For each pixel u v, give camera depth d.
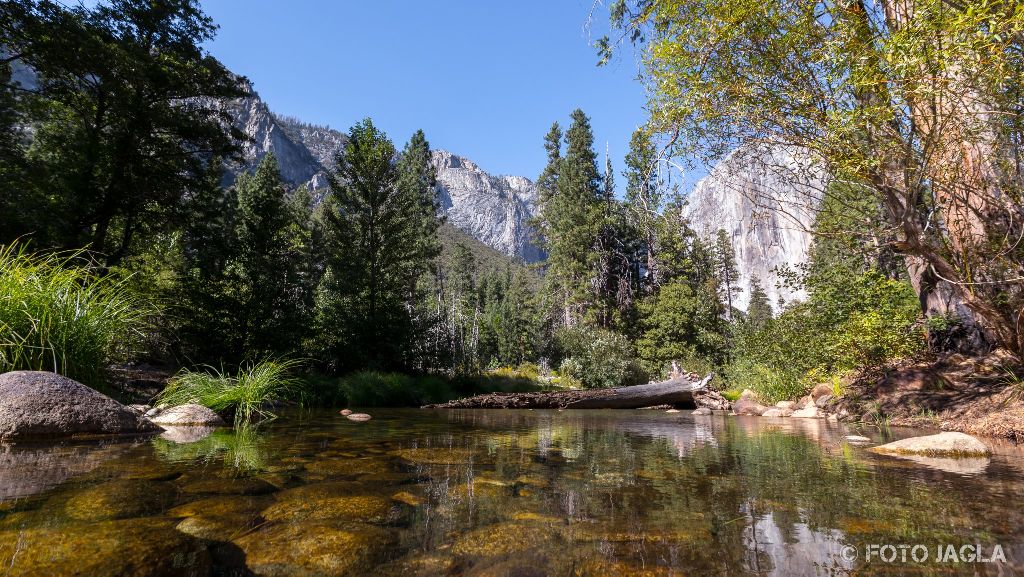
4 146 11.30
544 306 42.56
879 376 7.12
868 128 3.38
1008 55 2.73
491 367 36.97
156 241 15.68
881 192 3.94
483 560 1.16
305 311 14.06
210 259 12.57
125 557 1.09
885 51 3.02
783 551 1.21
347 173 16.84
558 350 38.34
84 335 4.22
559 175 39.53
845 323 7.80
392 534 1.34
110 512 1.45
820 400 7.60
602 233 32.66
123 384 6.18
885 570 1.07
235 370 11.21
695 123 4.30
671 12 4.01
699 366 24.95
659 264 30.33
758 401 9.98
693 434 4.43
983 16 2.60
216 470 2.18
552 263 38.91
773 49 3.58
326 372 14.38
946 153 3.53
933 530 1.37
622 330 30.47
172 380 5.32
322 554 1.18
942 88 2.99
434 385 13.48
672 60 4.09
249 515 1.50
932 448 3.02
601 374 21.33
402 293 17.14
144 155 13.36
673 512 1.59
